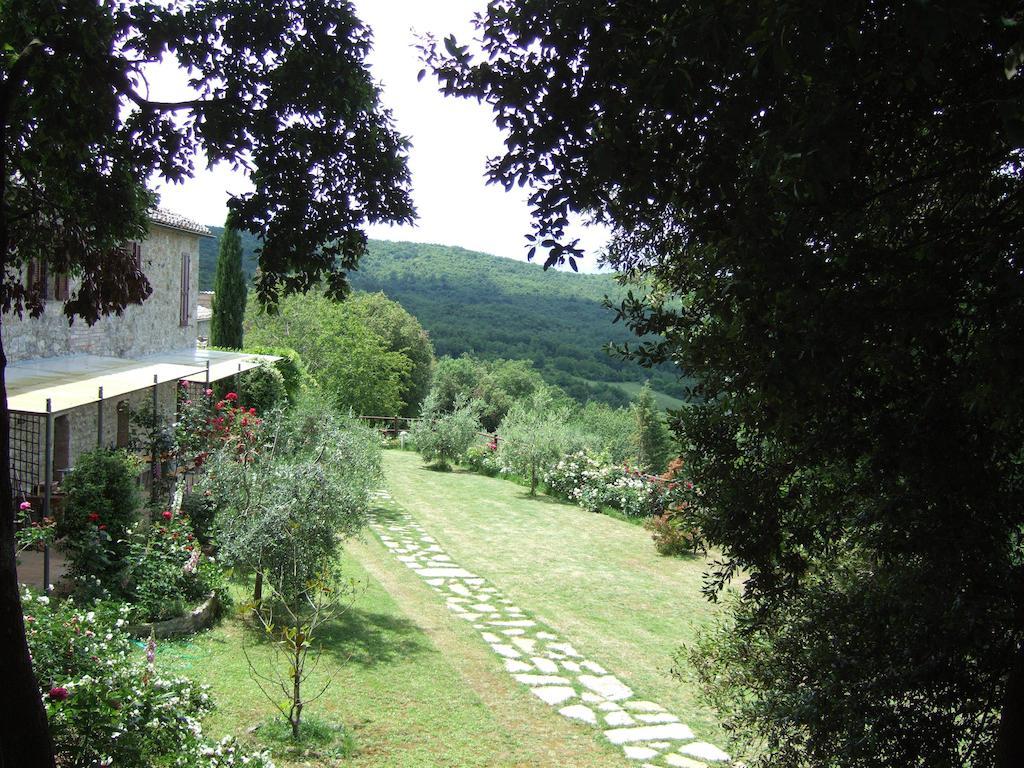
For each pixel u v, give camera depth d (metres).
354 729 7.09
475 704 8.00
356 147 5.45
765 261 3.23
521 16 3.63
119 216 5.72
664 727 7.82
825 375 3.18
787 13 2.46
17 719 3.73
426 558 14.29
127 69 4.56
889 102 3.40
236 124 5.02
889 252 3.43
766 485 4.13
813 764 4.35
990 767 3.86
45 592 8.02
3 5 4.42
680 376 4.49
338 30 5.09
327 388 36.97
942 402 3.42
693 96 3.25
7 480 3.79
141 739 4.82
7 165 5.39
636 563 14.80
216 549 10.91
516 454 22.23
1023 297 2.86
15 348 12.34
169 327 18.81
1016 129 2.27
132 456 10.34
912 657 3.91
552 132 3.60
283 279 5.61
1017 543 3.92
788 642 4.69
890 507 3.67
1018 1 2.63
